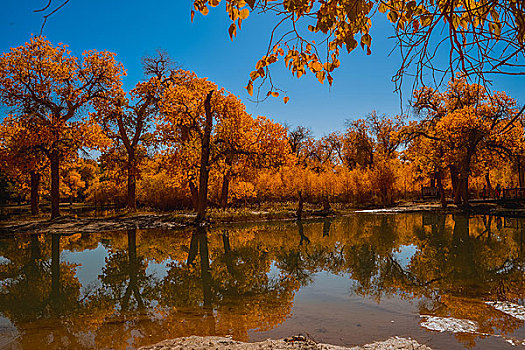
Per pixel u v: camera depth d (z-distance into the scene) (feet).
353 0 6.24
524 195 90.89
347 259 30.58
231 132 65.72
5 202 138.92
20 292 22.40
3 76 63.36
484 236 42.45
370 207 95.09
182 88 66.13
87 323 16.21
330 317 15.89
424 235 44.52
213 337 13.79
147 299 20.20
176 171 72.13
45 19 5.32
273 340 13.16
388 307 17.12
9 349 13.17
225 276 25.70
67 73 67.36
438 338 13.05
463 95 79.05
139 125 81.92
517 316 15.31
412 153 90.43
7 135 70.03
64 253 36.32
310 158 152.46
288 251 35.37
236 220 63.36
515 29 5.20
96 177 147.74
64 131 65.36
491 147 73.72
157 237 46.42
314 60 7.29
